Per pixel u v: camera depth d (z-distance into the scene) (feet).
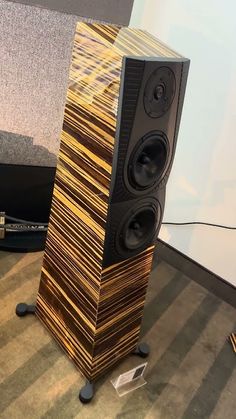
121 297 3.22
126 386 3.50
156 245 5.04
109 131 2.51
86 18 4.09
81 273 3.12
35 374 3.44
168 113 2.64
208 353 3.98
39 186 4.53
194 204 4.58
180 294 4.60
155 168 2.81
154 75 2.40
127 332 3.52
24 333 3.76
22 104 4.31
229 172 4.17
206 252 4.66
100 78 2.50
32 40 3.99
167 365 3.78
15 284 4.21
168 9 4.15
